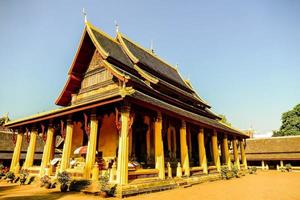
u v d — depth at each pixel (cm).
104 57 1730
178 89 2391
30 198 1069
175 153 2200
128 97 1189
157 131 1485
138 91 1574
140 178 1275
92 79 1953
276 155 4209
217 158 2259
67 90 2075
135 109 1355
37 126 1992
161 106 1430
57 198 1063
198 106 2805
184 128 1780
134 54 2162
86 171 1324
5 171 2116
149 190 1227
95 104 1341
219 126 2402
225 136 2612
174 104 2067
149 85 1872
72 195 1137
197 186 1600
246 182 1936
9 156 3105
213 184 1756
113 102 1267
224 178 2156
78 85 2070
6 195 1149
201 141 2044
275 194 1280
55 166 1714
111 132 1884
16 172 1878
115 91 1692
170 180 1439
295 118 5591
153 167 1800
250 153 4500
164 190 1334
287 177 2517
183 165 1709
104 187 1078
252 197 1174
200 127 2075
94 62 1986
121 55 2017
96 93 1856
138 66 2005
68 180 1291
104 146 1886
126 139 1205
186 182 1586
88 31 1902
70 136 1577
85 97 1944
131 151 1802
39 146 3606
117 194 1070
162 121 1628
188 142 2430
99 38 1936
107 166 1585
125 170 1147
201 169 1962
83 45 1962
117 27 2280
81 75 2059
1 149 3098
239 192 1340
